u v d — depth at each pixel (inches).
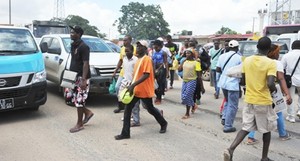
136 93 235.1
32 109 314.8
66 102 343.9
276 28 824.3
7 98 264.8
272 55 226.7
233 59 254.7
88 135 243.4
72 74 249.1
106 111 322.0
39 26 807.1
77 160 195.5
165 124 253.4
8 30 307.4
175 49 471.8
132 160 196.7
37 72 281.1
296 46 298.5
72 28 242.4
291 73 297.6
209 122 289.7
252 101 183.5
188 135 249.1
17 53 286.2
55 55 384.2
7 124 269.3
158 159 199.2
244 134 187.5
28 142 225.9
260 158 204.2
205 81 601.3
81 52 243.1
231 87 252.5
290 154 213.9
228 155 184.4
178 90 465.1
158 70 357.7
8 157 198.7
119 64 311.9
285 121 301.3
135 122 272.1
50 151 209.5
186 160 198.5
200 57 396.2
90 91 326.6
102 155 204.1
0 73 258.2
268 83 177.6
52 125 267.9
